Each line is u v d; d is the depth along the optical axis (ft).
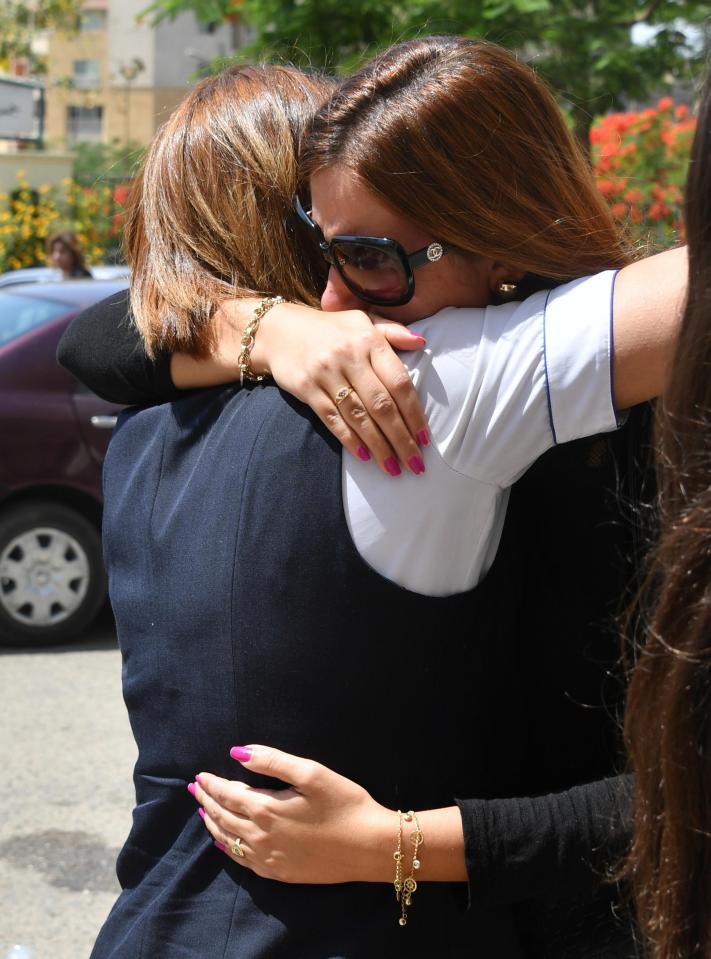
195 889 4.23
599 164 19.54
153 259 4.78
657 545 3.18
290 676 3.99
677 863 3.02
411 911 4.03
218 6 26.04
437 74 4.17
